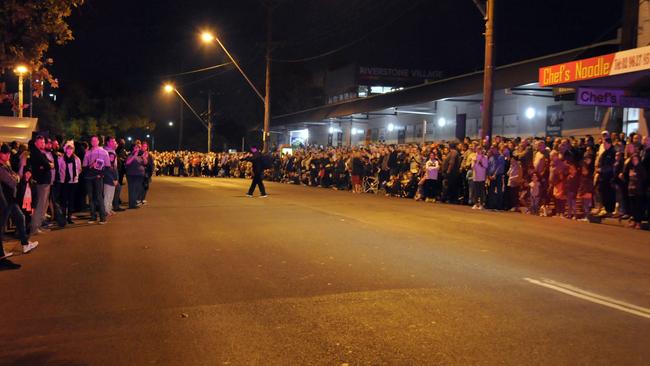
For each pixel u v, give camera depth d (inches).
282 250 389.4
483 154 671.8
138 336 219.0
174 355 199.3
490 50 751.1
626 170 522.9
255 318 239.6
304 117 1859.0
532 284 294.8
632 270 329.4
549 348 203.0
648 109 700.7
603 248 399.2
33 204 461.4
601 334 218.1
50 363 193.6
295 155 1370.6
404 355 196.7
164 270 330.0
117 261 356.2
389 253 377.4
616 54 570.3
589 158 570.6
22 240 383.2
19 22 369.7
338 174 1101.1
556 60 835.4
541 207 631.2
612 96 661.3
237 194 895.1
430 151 825.5
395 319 236.5
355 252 381.1
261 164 844.6
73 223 527.5
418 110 1280.8
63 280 307.9
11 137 754.8
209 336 218.1
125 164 657.0
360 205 696.4
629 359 193.0
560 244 414.0
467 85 1008.2
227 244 413.4
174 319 239.3
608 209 569.3
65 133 2226.9
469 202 710.5
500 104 1042.7
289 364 189.9
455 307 253.3
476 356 195.5
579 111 853.2
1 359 197.2
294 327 227.5
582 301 263.7
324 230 479.5
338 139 1748.3
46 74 394.3
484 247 399.5
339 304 258.7
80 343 212.1
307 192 952.3
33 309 255.3
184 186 1135.6
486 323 230.8
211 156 1828.2
